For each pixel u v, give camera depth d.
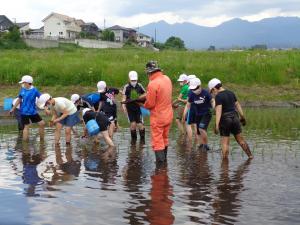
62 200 4.24
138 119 7.89
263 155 6.36
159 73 6.02
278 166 5.66
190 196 4.35
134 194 4.43
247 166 5.67
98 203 4.14
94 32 80.25
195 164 5.82
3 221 3.69
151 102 5.88
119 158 6.25
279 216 3.77
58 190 4.58
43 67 16.80
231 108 6.18
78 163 5.91
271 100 15.23
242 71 17.27
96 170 5.49
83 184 4.82
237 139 6.24
